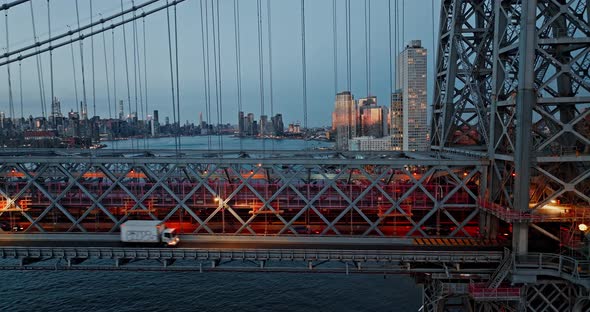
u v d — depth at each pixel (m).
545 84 30.02
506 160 32.56
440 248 33.62
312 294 55.88
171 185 41.81
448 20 43.91
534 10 29.00
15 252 32.03
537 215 29.75
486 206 34.00
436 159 35.69
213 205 38.81
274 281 59.94
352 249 33.78
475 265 33.16
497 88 33.91
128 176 44.38
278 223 44.56
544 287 29.97
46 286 57.22
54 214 45.12
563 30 32.41
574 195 32.81
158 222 36.97
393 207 36.25
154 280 59.66
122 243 36.47
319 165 37.19
